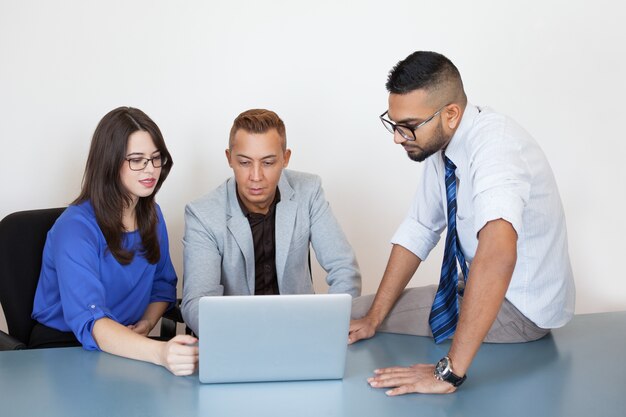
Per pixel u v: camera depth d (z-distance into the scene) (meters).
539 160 2.22
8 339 2.34
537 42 3.95
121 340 2.15
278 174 2.69
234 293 2.80
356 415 1.74
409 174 3.97
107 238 2.47
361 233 3.97
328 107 3.82
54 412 1.74
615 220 4.14
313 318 1.89
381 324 2.46
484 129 2.15
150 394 1.85
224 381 1.93
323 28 3.75
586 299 4.17
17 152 3.50
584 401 1.86
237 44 3.67
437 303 2.34
